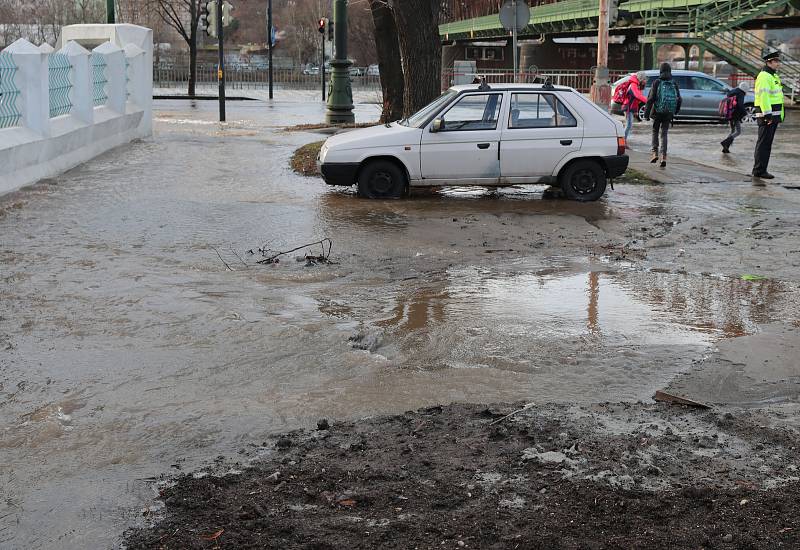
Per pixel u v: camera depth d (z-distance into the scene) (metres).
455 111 13.33
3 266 8.91
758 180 15.86
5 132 13.59
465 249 10.07
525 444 4.73
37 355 6.30
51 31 75.50
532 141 13.31
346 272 8.95
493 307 7.68
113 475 4.46
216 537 3.78
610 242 10.55
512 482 4.26
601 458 4.54
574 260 9.61
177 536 3.81
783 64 42.38
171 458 4.68
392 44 26.08
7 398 5.51
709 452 4.66
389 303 7.79
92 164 16.89
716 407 5.39
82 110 17.30
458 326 7.07
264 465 4.54
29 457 4.69
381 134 13.29
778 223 11.80
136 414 5.27
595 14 45.50
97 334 6.79
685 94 30.00
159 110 35.62
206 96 47.34
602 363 6.22
